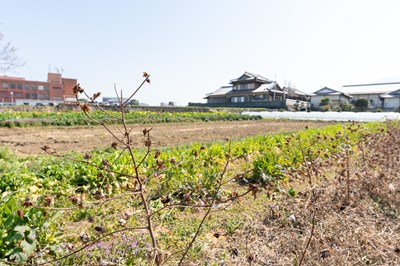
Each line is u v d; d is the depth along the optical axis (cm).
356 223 303
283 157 560
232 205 377
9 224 235
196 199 330
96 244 261
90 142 1025
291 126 1842
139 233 297
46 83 6241
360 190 392
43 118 1559
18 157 660
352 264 228
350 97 5062
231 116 2408
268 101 4578
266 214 349
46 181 446
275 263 245
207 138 1191
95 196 181
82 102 157
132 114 1934
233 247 277
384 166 497
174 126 1706
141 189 177
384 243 257
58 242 262
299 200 357
